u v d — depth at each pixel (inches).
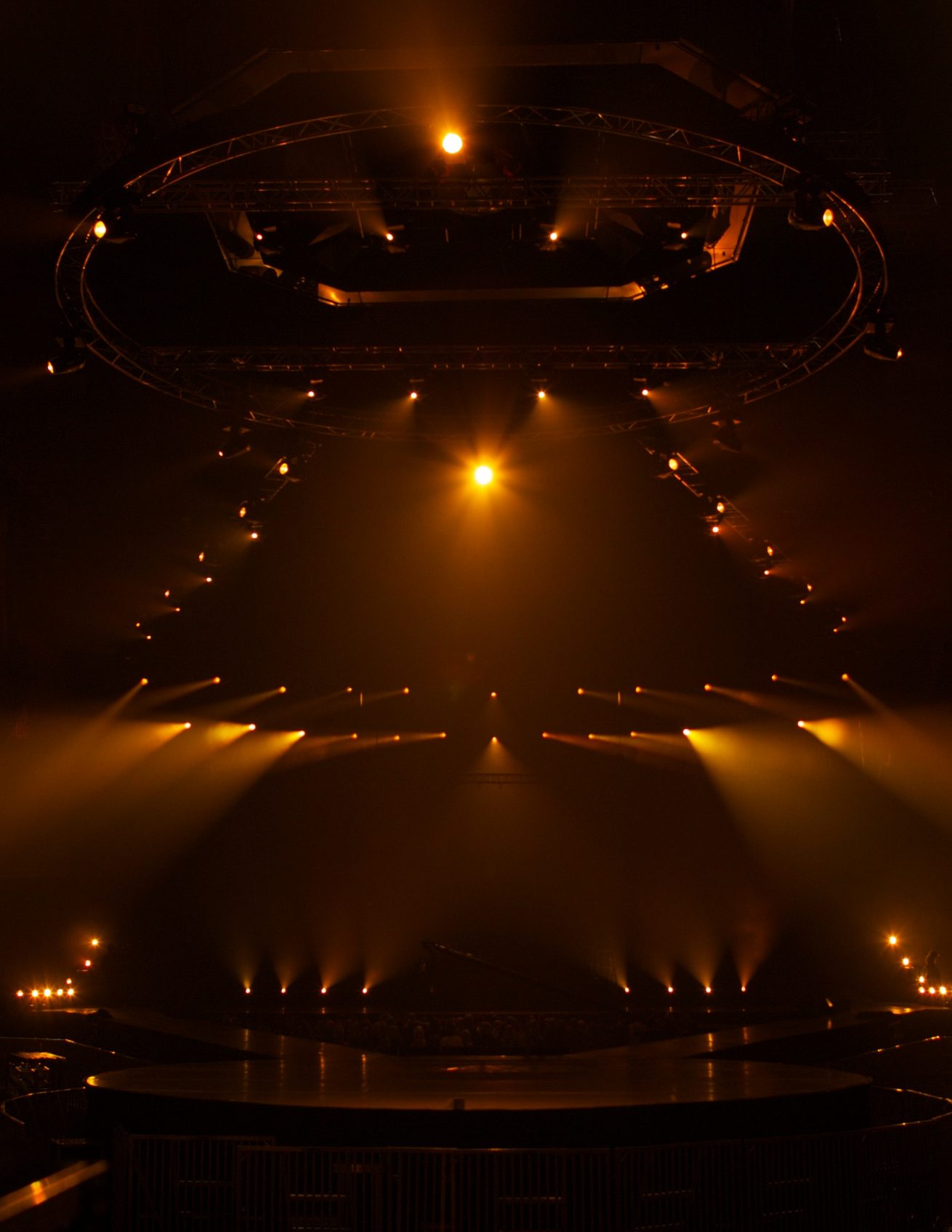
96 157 570.9
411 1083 476.7
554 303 615.2
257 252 575.2
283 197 536.1
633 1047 670.5
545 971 1165.7
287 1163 356.5
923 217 771.4
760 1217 355.9
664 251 567.2
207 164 479.2
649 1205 346.3
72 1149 421.7
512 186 529.0
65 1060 658.2
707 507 779.4
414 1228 350.6
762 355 641.6
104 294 597.3
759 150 457.7
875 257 557.3
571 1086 466.3
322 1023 784.3
